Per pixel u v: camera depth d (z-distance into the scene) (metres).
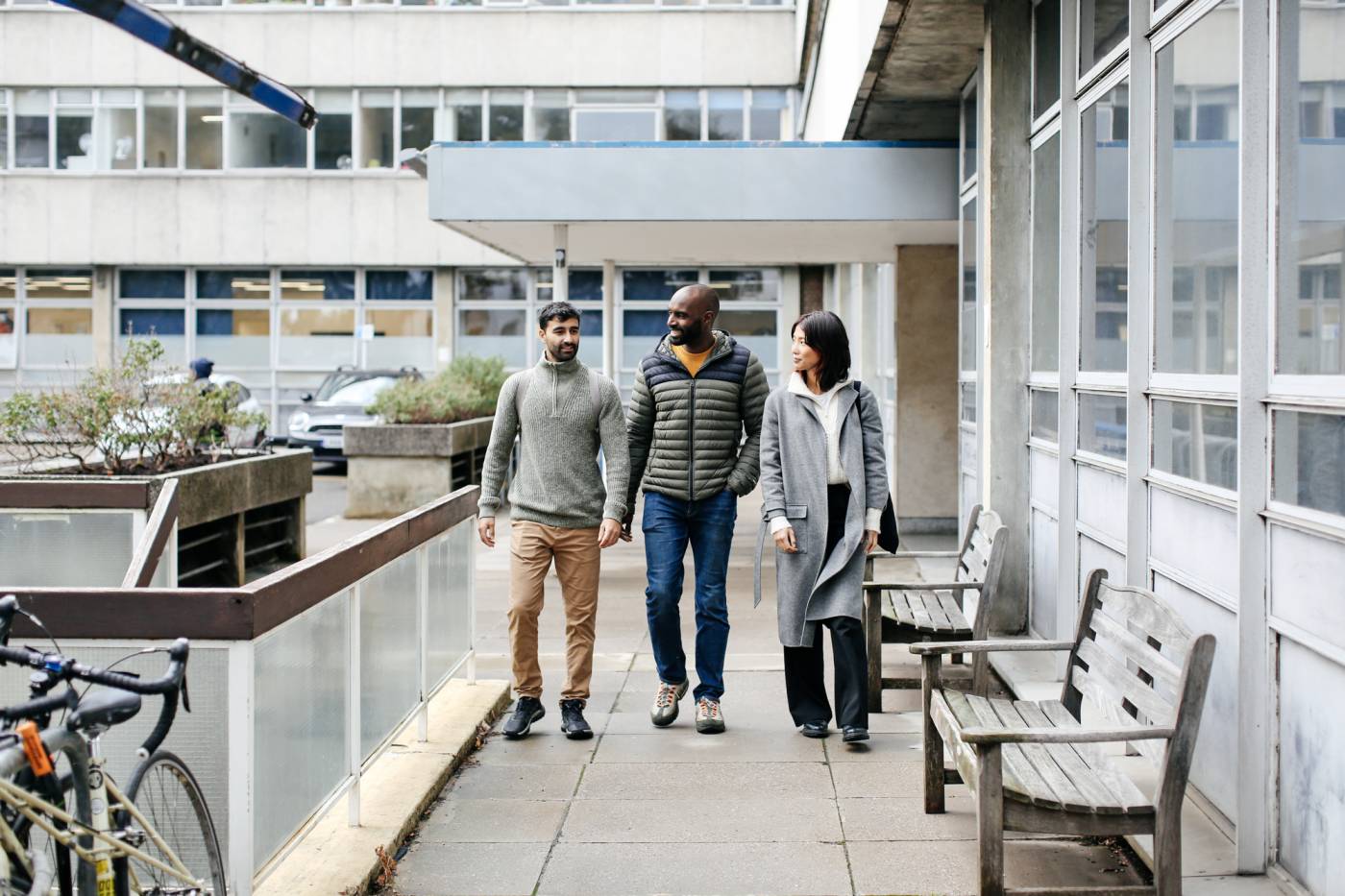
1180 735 3.51
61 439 9.26
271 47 27.28
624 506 5.71
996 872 3.57
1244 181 3.93
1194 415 4.64
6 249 27.41
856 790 4.99
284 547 11.20
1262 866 3.88
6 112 27.53
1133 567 5.20
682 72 26.83
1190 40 4.73
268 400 27.69
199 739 3.36
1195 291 4.64
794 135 26.83
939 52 8.84
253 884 3.37
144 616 3.35
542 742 5.73
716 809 4.81
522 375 5.82
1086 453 6.29
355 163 27.31
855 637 5.52
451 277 27.41
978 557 6.37
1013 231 7.68
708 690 5.87
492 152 10.89
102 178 27.30
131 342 9.87
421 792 4.79
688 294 5.81
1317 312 3.56
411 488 14.63
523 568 5.72
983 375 7.89
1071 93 6.62
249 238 27.31
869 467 5.59
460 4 27.08
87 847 2.92
